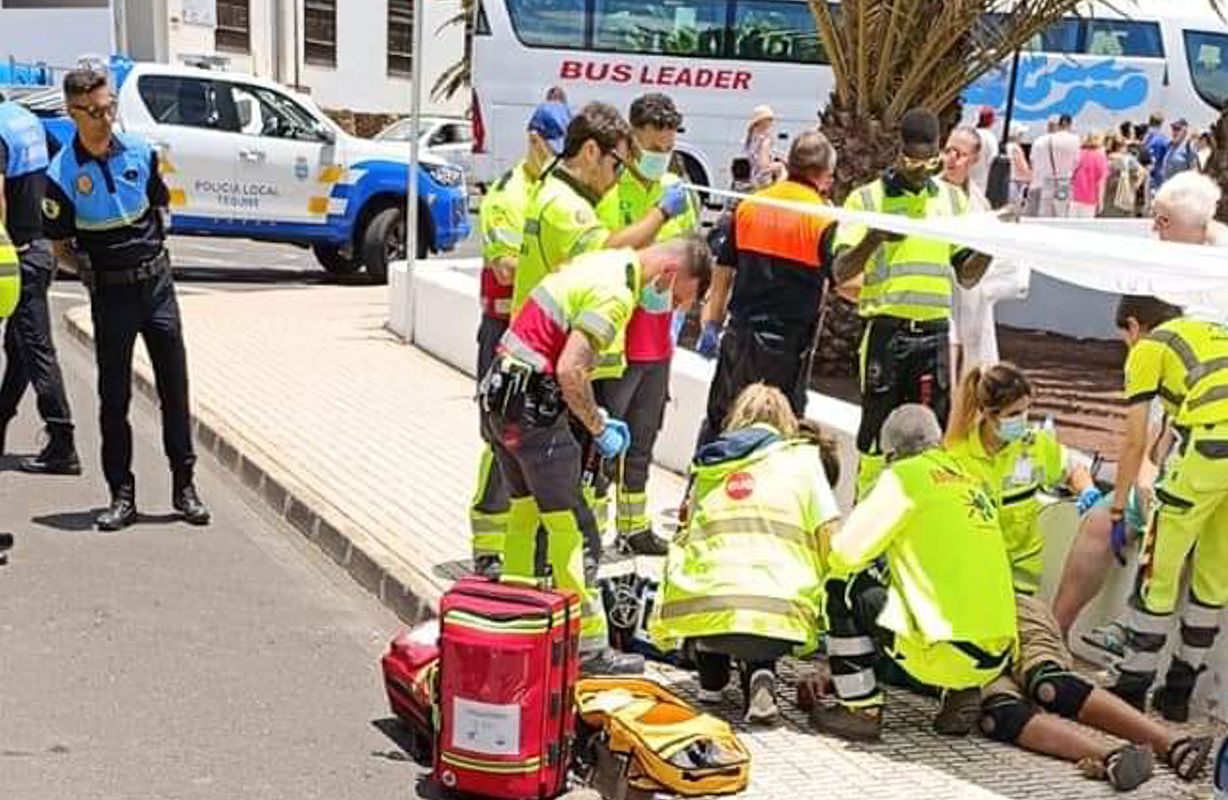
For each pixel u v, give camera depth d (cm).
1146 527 489
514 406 473
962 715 471
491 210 616
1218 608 476
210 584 607
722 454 492
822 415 695
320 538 675
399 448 816
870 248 585
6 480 741
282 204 1487
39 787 412
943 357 599
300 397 942
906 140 583
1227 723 482
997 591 467
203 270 1612
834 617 471
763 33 2008
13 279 595
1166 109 2306
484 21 1975
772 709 471
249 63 3058
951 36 956
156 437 866
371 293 1466
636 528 639
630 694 445
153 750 443
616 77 1994
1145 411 488
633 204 614
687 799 412
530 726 410
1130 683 482
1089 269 436
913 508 469
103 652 520
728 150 2023
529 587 430
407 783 432
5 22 2097
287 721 473
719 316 678
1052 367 1069
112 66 1415
